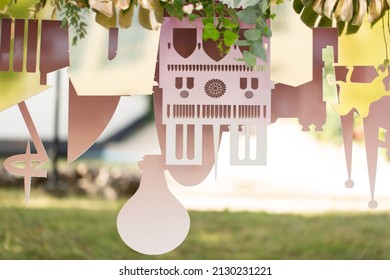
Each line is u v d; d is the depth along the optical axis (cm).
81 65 249
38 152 258
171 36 252
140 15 247
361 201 702
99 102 258
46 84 253
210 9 241
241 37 253
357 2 243
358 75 254
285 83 250
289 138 745
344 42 251
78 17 247
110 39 249
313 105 255
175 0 241
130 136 825
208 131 258
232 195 751
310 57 248
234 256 662
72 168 773
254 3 237
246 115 252
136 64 249
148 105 820
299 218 695
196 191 753
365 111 254
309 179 738
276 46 249
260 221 697
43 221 667
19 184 713
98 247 649
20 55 252
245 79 252
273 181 746
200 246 676
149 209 259
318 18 248
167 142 252
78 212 711
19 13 251
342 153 723
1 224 652
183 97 251
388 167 699
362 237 662
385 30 250
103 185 776
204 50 255
